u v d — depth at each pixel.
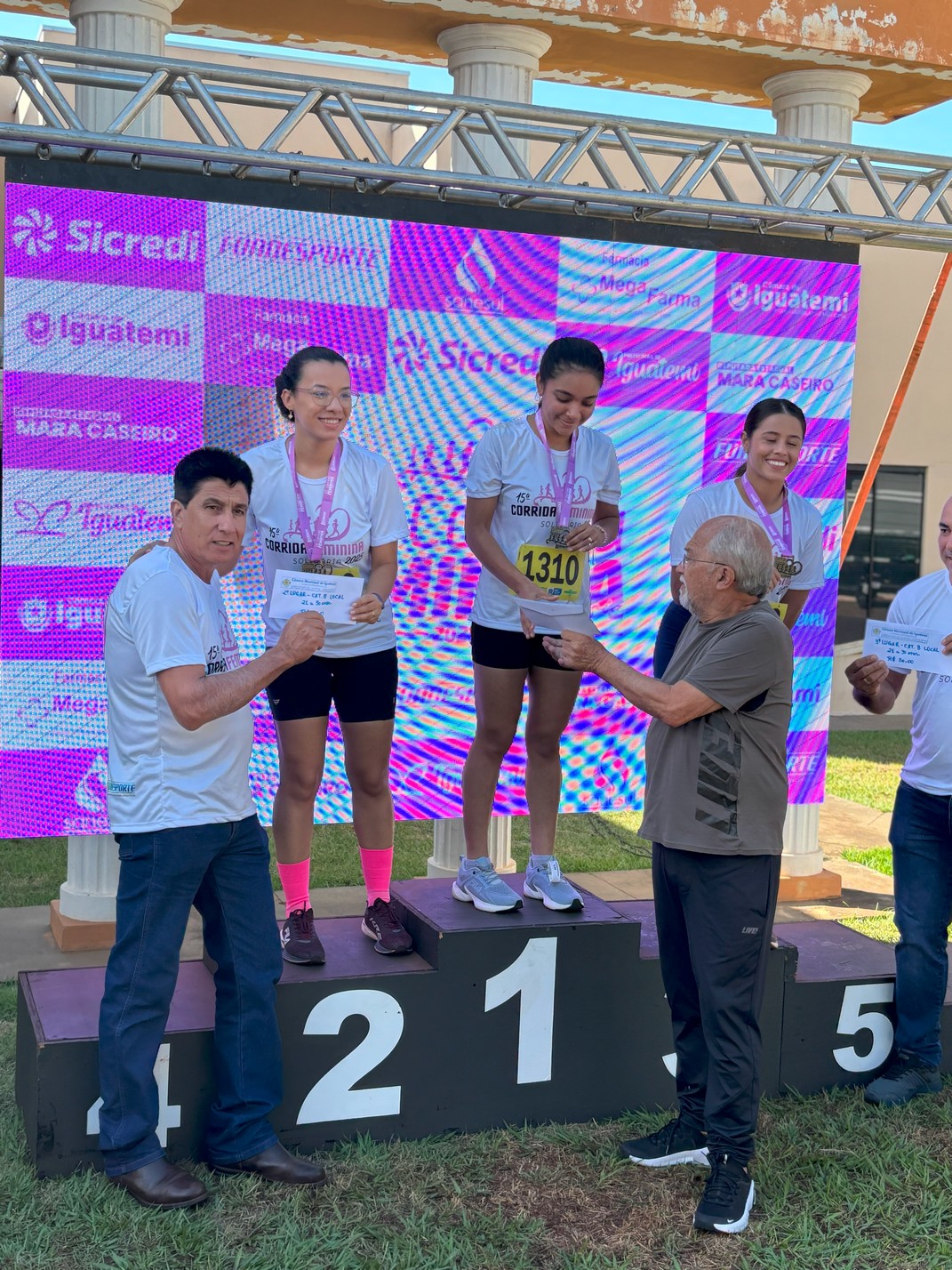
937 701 3.79
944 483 11.17
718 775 3.09
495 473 3.82
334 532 3.51
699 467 5.05
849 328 5.15
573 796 5.06
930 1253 3.03
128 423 4.39
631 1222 3.12
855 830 7.50
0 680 4.36
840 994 3.88
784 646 3.10
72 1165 3.14
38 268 4.23
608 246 4.85
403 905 3.75
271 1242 2.90
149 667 2.90
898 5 5.33
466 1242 2.97
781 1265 2.95
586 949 3.59
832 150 4.21
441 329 4.72
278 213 4.48
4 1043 4.07
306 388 3.42
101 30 4.52
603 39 5.19
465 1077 3.50
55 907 5.20
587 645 3.13
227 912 3.13
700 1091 3.38
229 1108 3.17
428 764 4.86
